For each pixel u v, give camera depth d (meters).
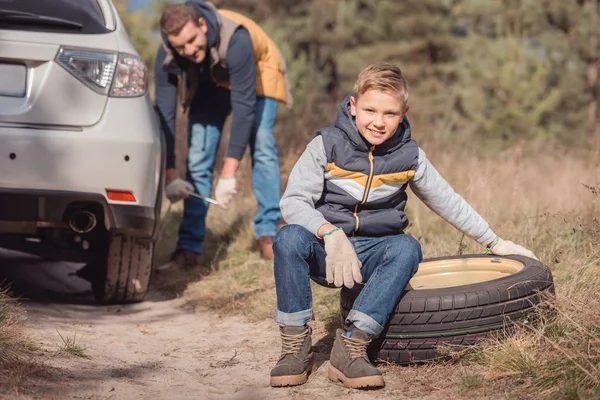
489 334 3.58
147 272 5.56
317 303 4.92
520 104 16.98
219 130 6.68
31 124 4.69
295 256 3.50
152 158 4.99
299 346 3.54
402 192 3.75
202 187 6.66
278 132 11.03
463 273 4.31
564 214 5.92
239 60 5.99
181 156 9.36
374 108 3.46
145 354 4.16
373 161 3.59
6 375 3.25
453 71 27.75
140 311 5.49
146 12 19.75
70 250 5.43
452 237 6.03
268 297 5.37
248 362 4.04
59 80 4.76
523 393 3.17
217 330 4.86
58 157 4.70
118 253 5.42
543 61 18.73
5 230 4.75
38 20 4.79
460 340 3.58
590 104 19.66
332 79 29.44
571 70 19.98
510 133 16.55
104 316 5.23
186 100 6.22
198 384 3.57
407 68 27.80
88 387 3.34
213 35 5.91
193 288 6.06
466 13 23.34
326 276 3.38
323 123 14.66
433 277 4.33
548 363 3.29
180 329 4.93
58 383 3.33
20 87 4.73
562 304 3.80
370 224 3.64
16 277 6.52
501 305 3.58
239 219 7.81
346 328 3.62
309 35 29.27
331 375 3.53
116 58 4.94
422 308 3.55
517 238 5.47
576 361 3.19
